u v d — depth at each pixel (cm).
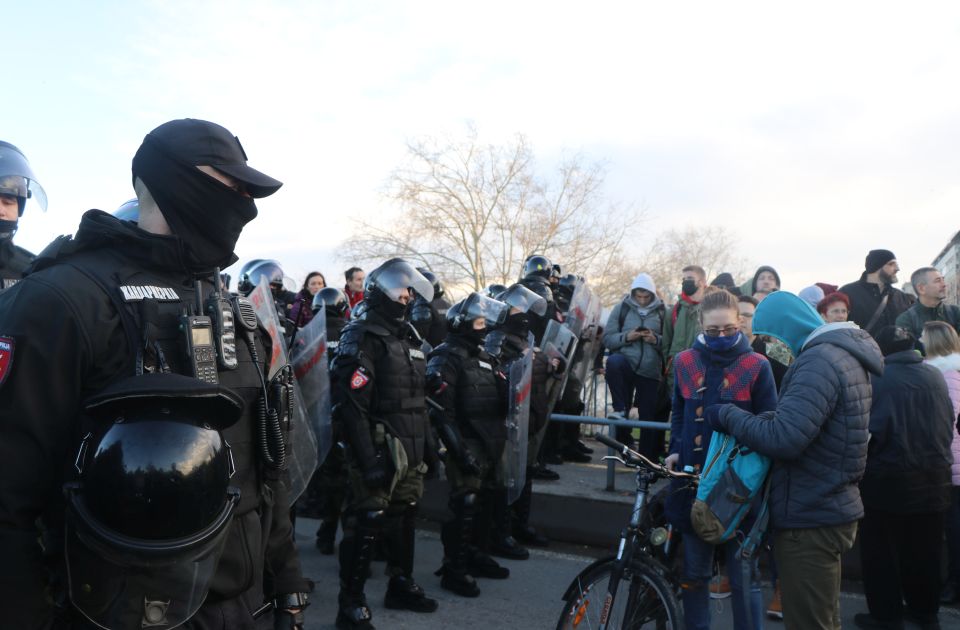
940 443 399
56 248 140
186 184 148
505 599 466
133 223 154
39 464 124
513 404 512
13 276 307
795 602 294
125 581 122
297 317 756
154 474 119
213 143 151
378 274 428
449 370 477
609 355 707
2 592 117
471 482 478
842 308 464
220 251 155
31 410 123
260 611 164
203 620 145
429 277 747
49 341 125
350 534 408
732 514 309
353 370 405
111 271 140
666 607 304
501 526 549
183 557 123
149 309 139
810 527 289
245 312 164
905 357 403
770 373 351
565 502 591
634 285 689
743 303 594
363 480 402
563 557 555
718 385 352
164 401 126
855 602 470
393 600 445
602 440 337
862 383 293
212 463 127
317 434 414
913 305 602
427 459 444
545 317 713
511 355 557
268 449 159
